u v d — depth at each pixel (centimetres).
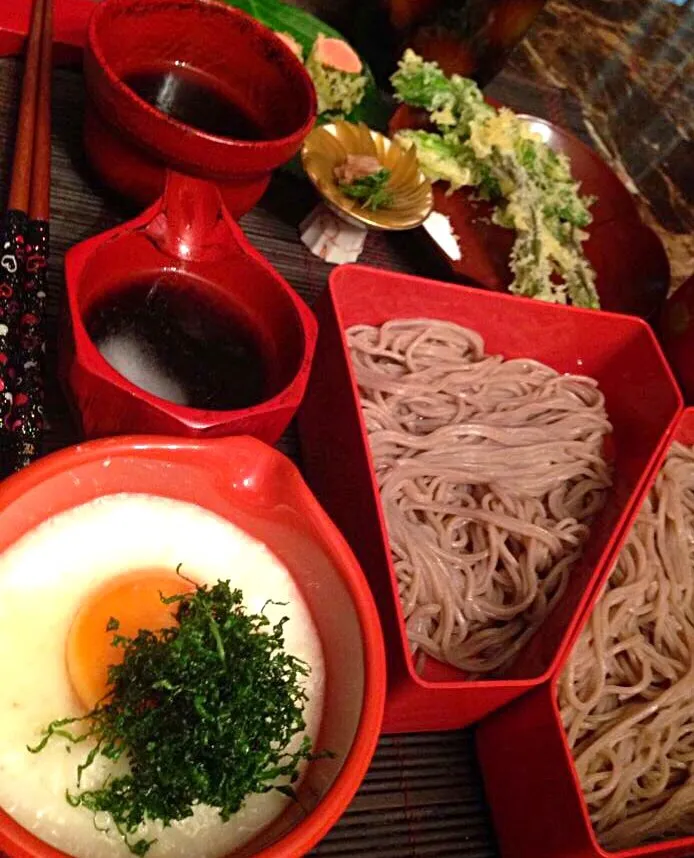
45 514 26
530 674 35
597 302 48
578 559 40
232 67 38
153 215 32
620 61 73
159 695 23
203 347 33
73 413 31
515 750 31
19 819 22
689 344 45
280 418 30
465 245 49
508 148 50
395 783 32
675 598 41
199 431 28
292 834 22
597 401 46
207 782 22
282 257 43
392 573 30
